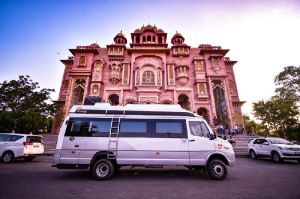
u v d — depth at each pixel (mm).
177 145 7582
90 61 32219
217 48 34281
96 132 7684
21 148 11234
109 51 33281
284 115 29422
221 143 7719
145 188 6027
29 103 22406
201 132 7910
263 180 7117
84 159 7344
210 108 29672
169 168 9703
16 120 19672
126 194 5398
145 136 7672
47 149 16891
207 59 33062
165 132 7758
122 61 32812
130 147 7508
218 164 7367
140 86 29750
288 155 11414
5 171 8727
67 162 7309
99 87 30188
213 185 6398
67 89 32438
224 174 7242
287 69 26688
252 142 14281
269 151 12398
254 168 9742
